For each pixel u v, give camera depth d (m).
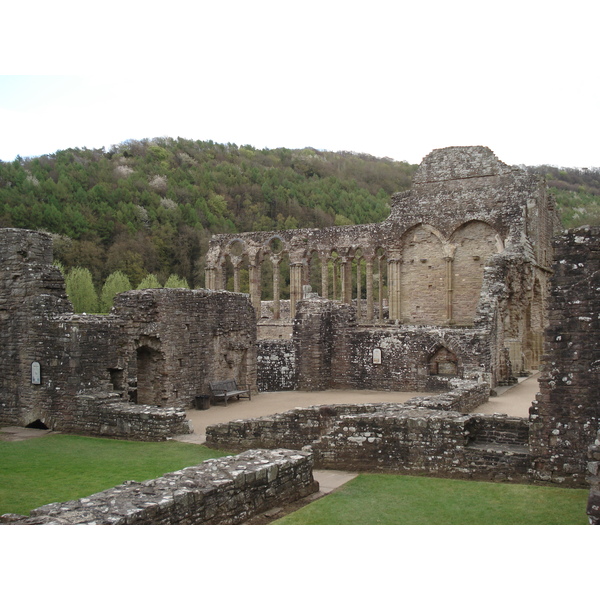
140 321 21.14
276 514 10.15
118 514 7.75
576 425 12.07
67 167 88.56
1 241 20.00
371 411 15.38
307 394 27.22
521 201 39.28
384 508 10.62
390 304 43.88
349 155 145.25
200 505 8.81
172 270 78.50
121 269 71.00
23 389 19.45
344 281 47.22
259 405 23.86
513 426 13.49
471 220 40.72
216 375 24.72
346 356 28.98
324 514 10.20
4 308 19.88
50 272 19.73
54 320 18.92
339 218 93.62
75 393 18.47
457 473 12.88
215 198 94.25
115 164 98.69
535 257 38.34
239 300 26.28
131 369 20.86
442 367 29.20
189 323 23.12
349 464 13.65
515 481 12.42
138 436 17.31
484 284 28.88
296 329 29.11
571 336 12.13
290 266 49.25
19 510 10.52
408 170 132.12
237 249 80.81
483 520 9.95
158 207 83.69
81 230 72.38
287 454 11.29
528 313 35.34
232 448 15.89
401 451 13.36
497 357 27.70
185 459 14.72
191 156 115.12
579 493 11.48
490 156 40.72
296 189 103.06
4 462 14.40
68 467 13.86
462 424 13.00
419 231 43.19
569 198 91.81
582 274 12.06
